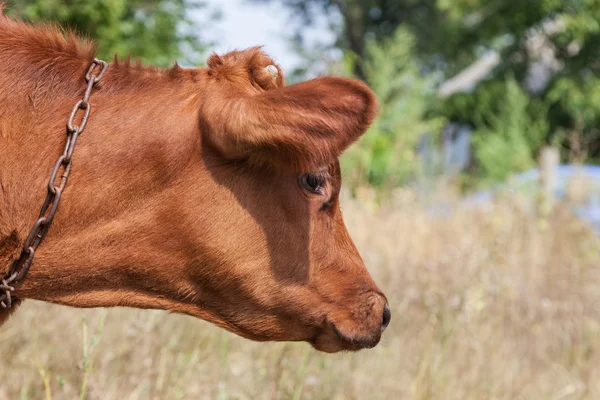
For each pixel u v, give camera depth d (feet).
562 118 115.75
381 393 25.21
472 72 150.71
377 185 66.69
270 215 15.71
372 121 13.99
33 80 15.19
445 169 73.82
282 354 23.95
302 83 14.24
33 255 14.88
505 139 101.96
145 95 15.46
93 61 15.72
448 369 26.68
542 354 30.78
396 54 80.74
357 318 16.99
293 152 14.14
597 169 67.51
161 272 15.44
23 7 44.73
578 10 111.55
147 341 24.72
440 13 172.86
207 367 25.03
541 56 119.65
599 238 46.24
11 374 23.61
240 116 14.21
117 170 15.06
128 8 51.72
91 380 22.11
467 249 36.04
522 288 34.99
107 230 15.10
